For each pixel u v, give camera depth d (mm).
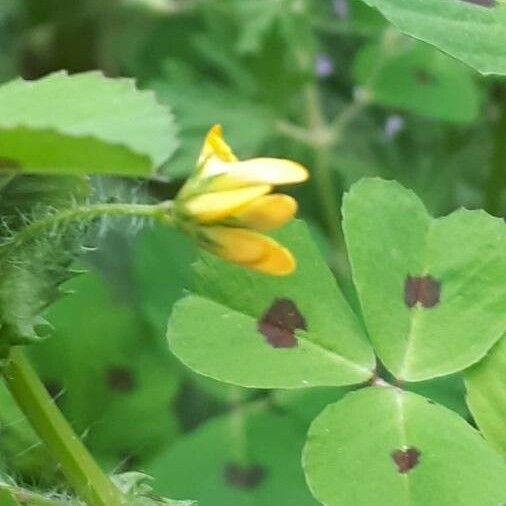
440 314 154
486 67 147
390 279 155
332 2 267
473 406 151
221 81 284
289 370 151
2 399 170
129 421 220
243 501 201
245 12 268
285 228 156
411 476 145
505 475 144
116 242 253
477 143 273
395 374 151
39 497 150
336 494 143
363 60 260
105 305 226
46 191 141
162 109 131
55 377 219
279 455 205
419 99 253
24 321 141
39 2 305
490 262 155
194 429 231
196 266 154
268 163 136
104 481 149
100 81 133
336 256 250
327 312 154
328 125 285
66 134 119
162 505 151
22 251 141
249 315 153
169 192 251
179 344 151
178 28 297
